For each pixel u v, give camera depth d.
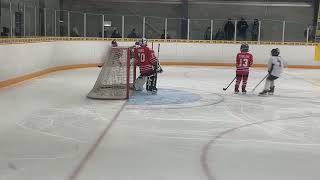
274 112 6.73
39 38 11.62
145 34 17.09
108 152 4.21
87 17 15.77
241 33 16.77
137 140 4.72
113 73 8.42
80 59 14.32
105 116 6.04
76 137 4.79
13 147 4.34
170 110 6.65
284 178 3.56
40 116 5.98
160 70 8.49
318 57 16.55
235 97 8.33
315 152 4.39
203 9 18.70
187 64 16.50
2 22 10.40
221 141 4.78
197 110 6.74
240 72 8.79
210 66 16.47
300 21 18.70
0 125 5.36
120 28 16.66
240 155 4.22
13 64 9.53
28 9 12.17
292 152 4.38
